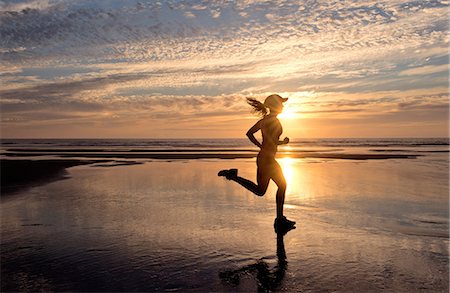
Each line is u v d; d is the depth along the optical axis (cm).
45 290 374
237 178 661
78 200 899
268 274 414
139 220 677
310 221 666
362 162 2288
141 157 2933
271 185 1181
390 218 687
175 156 3066
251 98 660
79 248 509
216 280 398
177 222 660
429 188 1084
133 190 1072
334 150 4397
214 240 546
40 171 1661
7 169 1756
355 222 657
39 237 563
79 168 1850
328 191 1030
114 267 436
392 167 1886
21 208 795
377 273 416
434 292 366
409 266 436
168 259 464
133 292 369
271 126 642
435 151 3888
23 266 441
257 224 644
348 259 462
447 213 732
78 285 386
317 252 489
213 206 816
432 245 518
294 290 373
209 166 1988
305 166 1970
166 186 1159
